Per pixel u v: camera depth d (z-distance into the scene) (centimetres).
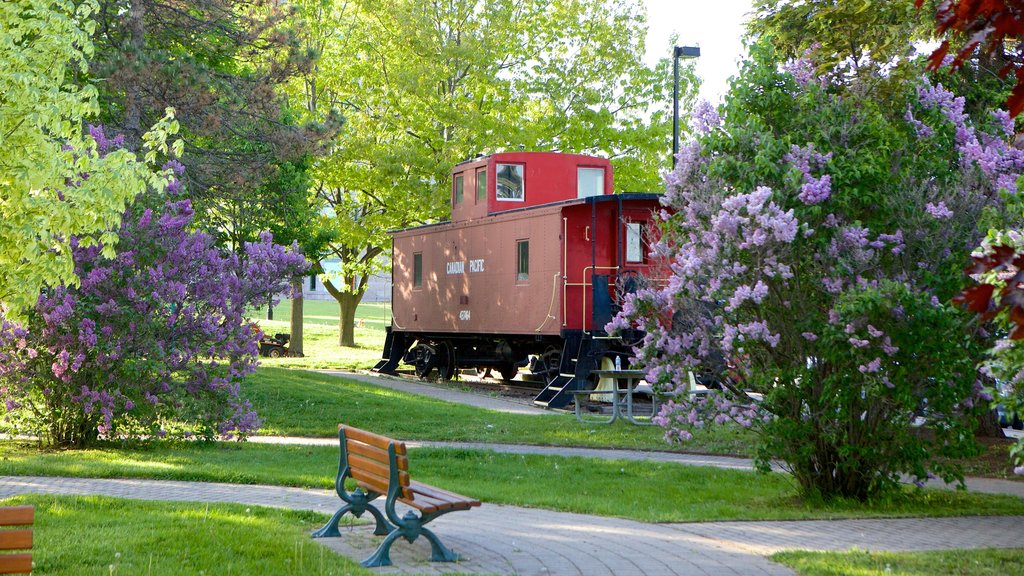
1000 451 1503
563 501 1026
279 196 2820
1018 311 288
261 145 2459
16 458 1263
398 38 3164
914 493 1118
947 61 1290
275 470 1198
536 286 2298
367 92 3281
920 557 743
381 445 752
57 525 786
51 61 941
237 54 2377
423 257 2867
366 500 832
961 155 1105
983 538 862
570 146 3186
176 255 1428
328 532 820
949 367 988
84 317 1348
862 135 1095
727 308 1031
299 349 3650
